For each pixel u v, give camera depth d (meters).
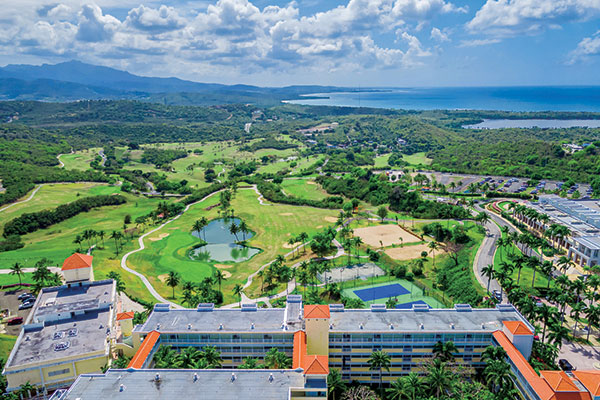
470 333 112.31
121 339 123.62
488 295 164.50
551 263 162.00
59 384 111.25
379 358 106.00
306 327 111.31
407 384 98.19
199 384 90.81
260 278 198.50
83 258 152.50
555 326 121.88
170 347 113.50
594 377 93.38
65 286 149.38
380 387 114.75
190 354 105.31
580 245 191.88
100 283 152.62
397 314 121.38
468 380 110.81
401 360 116.06
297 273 194.12
